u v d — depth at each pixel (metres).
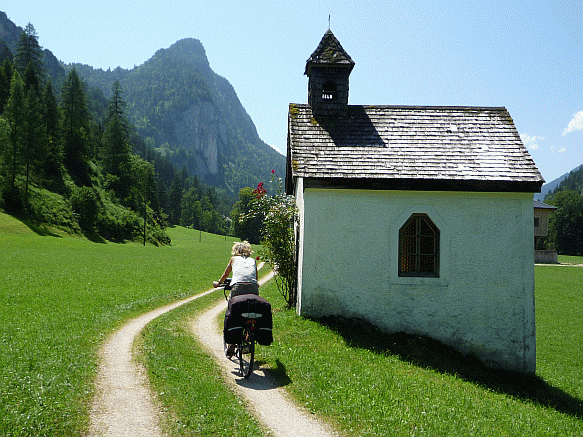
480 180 12.47
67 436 5.10
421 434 5.89
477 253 12.60
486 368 12.13
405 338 12.16
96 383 6.88
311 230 12.60
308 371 8.25
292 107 15.37
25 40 123.12
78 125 108.31
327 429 5.87
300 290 12.77
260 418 6.08
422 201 12.66
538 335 20.78
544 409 9.36
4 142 75.75
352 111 15.37
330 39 15.48
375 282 12.56
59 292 17.98
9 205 72.44
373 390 7.60
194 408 6.07
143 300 16.97
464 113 15.45
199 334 11.20
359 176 12.47
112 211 93.44
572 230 124.69
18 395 6.01
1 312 13.45
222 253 64.19
